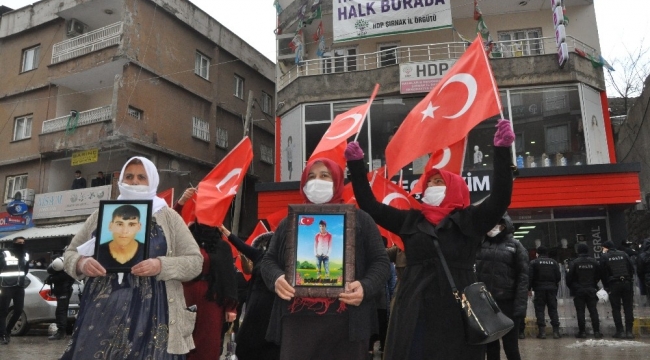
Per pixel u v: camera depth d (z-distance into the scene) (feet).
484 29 55.77
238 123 82.23
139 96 66.08
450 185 11.81
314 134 57.62
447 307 10.85
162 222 11.23
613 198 49.24
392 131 55.72
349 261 10.43
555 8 54.24
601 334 33.17
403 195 22.25
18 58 75.41
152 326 10.42
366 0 57.57
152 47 68.54
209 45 78.69
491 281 18.47
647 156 66.49
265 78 90.02
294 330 10.43
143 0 68.13
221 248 15.92
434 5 55.88
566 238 51.60
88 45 68.54
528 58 54.60
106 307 10.32
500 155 10.70
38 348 29.55
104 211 10.71
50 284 34.27
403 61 61.16
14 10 76.48
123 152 67.00
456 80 15.89
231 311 17.25
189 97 73.61
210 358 14.90
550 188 50.42
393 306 11.51
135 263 10.39
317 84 58.23
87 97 74.38
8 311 33.01
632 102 85.15
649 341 30.89
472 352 10.75
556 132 53.26
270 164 88.12
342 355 10.32
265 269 11.10
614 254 32.94
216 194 17.60
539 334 33.06
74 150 67.10
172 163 69.56
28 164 71.77
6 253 32.35
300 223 10.78
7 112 74.69
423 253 11.34
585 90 54.03
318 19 64.34
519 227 53.01
